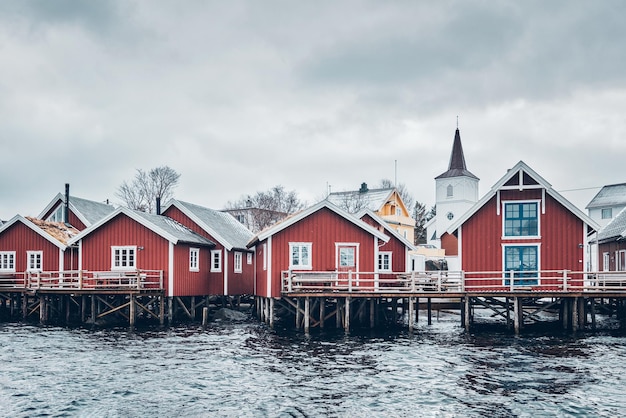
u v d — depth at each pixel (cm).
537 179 3189
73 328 3362
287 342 2817
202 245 4006
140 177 8306
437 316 3988
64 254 3962
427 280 3322
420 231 9775
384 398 1833
